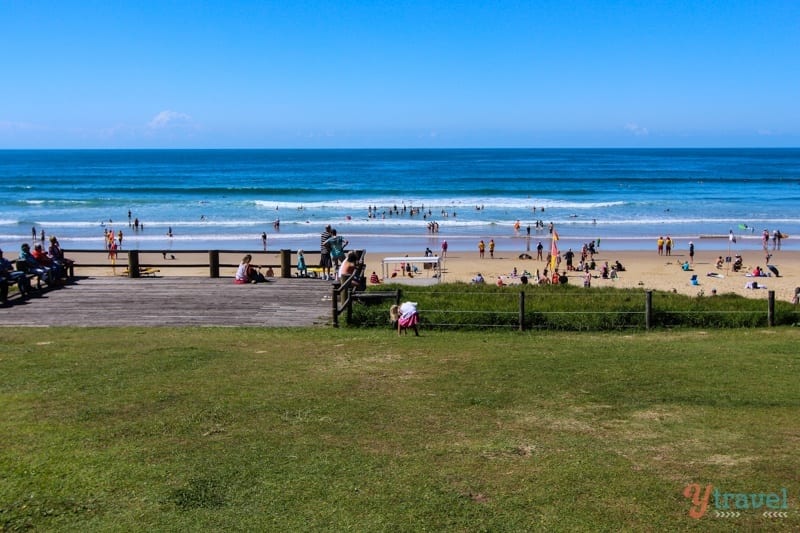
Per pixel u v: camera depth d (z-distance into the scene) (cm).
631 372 1106
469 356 1232
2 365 1149
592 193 8931
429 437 804
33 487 671
